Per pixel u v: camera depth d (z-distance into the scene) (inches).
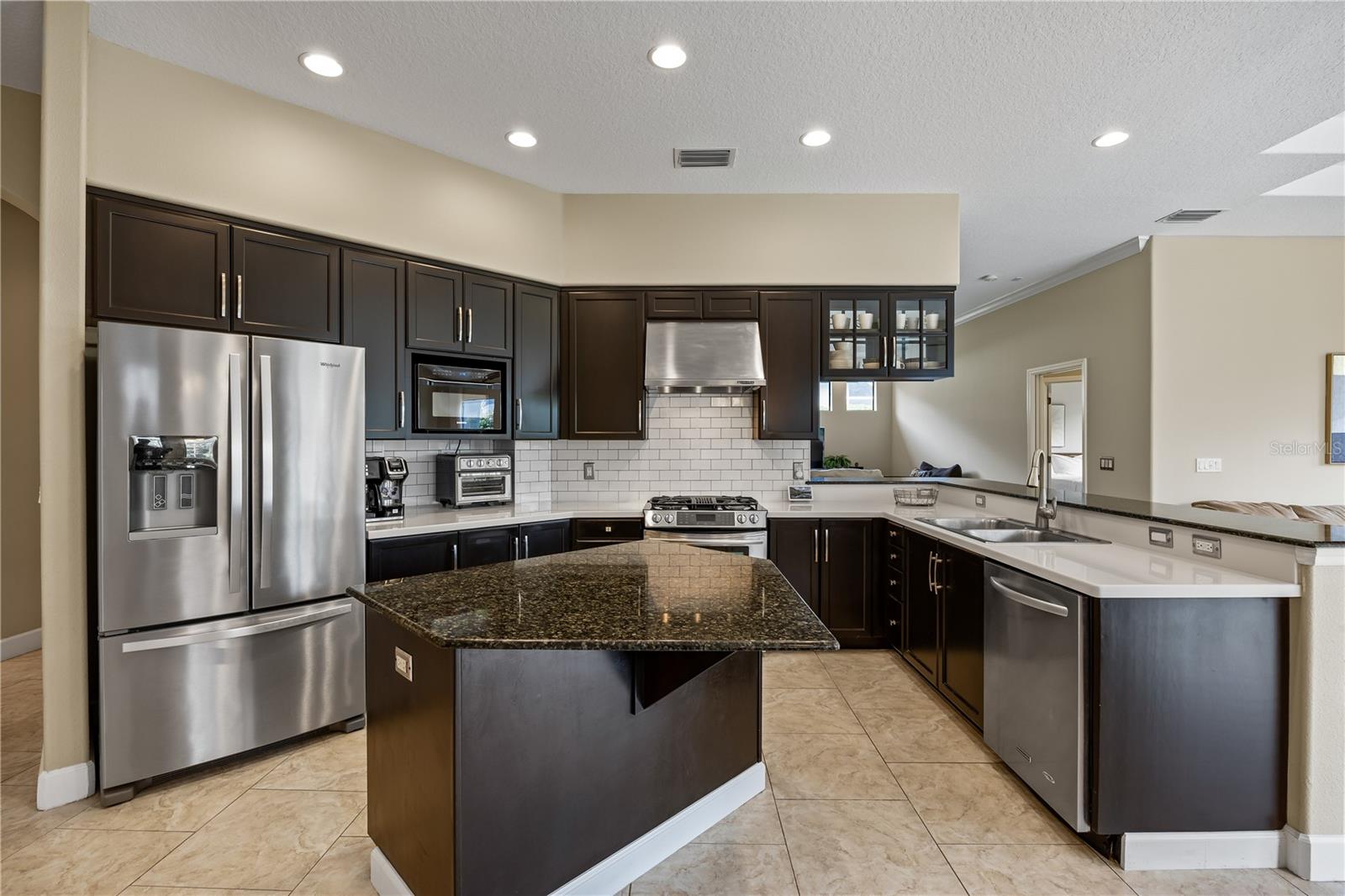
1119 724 72.3
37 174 104.1
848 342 157.0
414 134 124.4
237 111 106.6
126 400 84.6
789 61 99.3
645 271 155.2
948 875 71.5
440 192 132.4
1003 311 269.9
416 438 131.0
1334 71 100.9
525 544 136.4
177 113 100.4
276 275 110.9
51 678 84.5
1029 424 249.8
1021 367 256.4
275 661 97.1
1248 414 186.9
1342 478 187.6
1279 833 72.9
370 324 122.6
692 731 78.7
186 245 101.5
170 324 99.7
